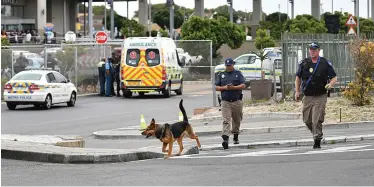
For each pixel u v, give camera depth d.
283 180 28.97
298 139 46.03
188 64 120.50
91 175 32.38
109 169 34.56
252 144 44.47
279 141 45.00
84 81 101.38
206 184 28.61
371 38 86.06
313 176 29.72
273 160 35.84
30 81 77.94
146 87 92.81
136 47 92.88
